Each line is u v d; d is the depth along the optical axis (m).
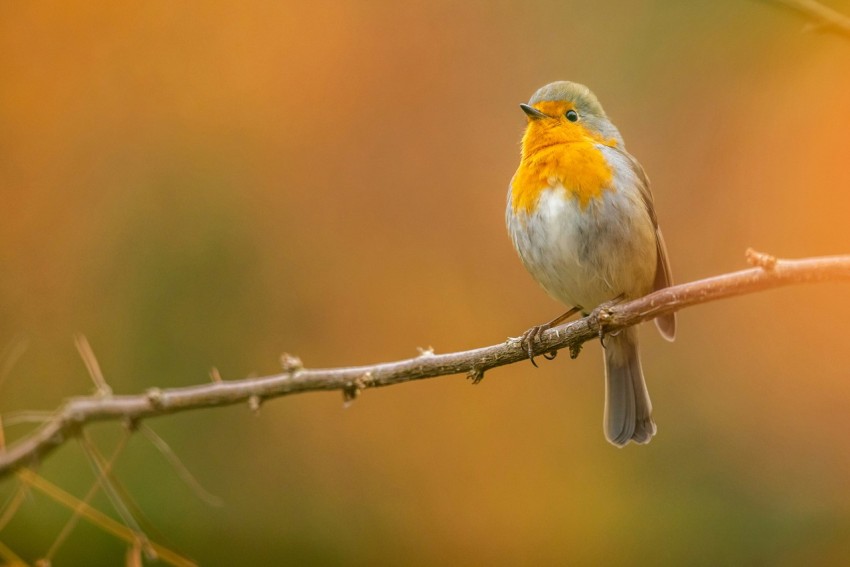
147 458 10.16
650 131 11.77
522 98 11.53
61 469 9.93
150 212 10.86
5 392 10.31
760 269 5.06
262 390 5.94
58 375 10.41
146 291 10.67
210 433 10.41
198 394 5.94
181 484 10.15
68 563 9.60
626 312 5.81
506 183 11.11
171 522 10.00
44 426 6.57
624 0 12.09
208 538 10.08
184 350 10.57
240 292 10.75
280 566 10.15
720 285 5.37
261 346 10.66
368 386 5.99
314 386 5.95
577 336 6.04
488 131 11.31
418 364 6.03
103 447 10.12
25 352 10.45
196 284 10.71
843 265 4.82
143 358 10.52
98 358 10.47
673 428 10.86
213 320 10.66
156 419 10.31
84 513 5.87
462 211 11.05
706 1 12.01
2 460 5.94
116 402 5.95
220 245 10.80
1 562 5.98
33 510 9.69
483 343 10.68
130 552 5.73
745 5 11.88
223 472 10.32
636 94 11.88
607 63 11.94
